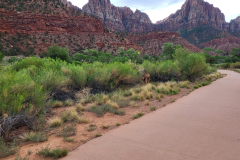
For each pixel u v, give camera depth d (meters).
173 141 3.23
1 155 3.01
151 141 3.30
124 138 3.56
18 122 4.37
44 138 3.70
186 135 3.47
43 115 5.06
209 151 2.73
